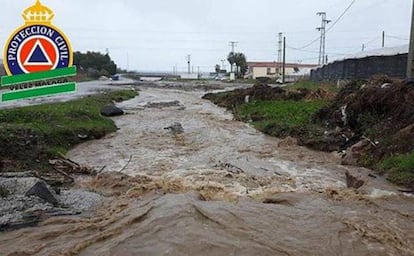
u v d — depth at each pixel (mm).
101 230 5938
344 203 7324
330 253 5168
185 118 22219
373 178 9008
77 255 5152
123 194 8164
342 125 14617
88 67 80375
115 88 45344
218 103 31031
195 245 5074
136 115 23406
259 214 6371
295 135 15164
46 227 6125
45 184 7441
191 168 10867
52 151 11234
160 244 5148
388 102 12828
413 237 5773
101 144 14242
